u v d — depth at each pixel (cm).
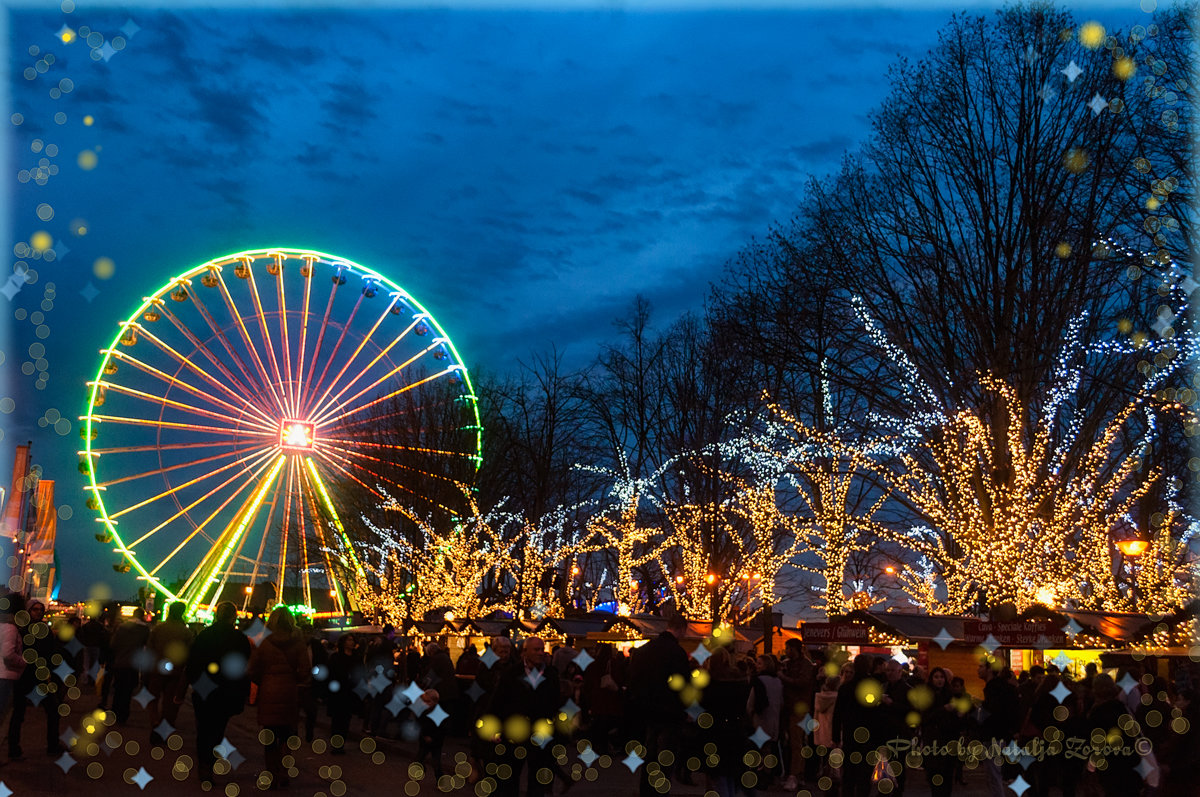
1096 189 2991
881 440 3422
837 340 3522
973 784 2061
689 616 4341
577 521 5156
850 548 3712
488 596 5138
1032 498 2998
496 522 5353
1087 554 3116
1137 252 2517
